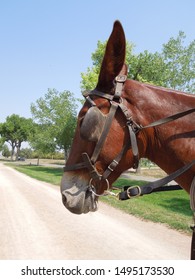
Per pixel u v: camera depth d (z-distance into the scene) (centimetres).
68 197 227
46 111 4894
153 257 620
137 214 1077
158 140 234
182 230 850
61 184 235
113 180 228
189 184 230
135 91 234
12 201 1405
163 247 691
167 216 1033
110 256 630
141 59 1995
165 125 232
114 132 224
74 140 239
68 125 4531
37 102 4972
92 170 223
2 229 875
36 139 5091
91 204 227
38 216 1061
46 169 4841
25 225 926
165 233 824
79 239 764
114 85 230
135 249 677
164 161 238
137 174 3500
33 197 1546
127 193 227
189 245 708
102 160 224
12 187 2011
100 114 221
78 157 230
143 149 233
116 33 221
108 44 225
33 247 699
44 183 2388
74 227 897
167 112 233
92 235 803
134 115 229
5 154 12438
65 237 785
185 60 2148
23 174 3472
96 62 2702
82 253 652
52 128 4875
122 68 234
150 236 791
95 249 679
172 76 2152
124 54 225
